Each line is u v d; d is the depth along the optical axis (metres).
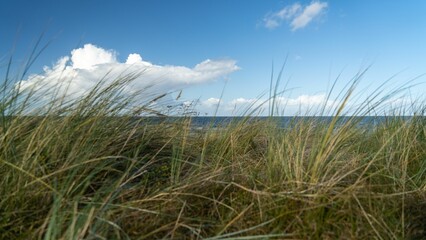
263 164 3.26
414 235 2.11
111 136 3.03
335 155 2.92
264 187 2.66
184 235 2.04
